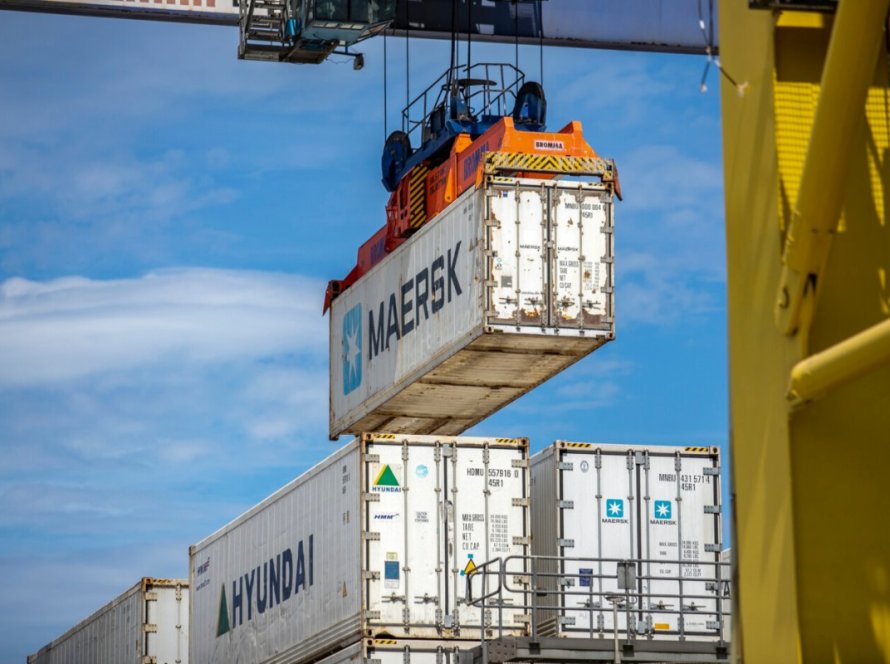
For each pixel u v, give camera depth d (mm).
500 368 51750
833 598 16766
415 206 55625
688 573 45438
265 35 63844
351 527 46531
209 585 61562
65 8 66625
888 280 17375
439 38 65312
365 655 44531
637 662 37219
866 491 16922
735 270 18047
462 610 45406
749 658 17297
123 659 69875
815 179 16438
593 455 45844
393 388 55312
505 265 48531
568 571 44938
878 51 16062
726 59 18484
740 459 17734
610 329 48875
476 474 46188
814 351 17172
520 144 49875
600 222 49375
